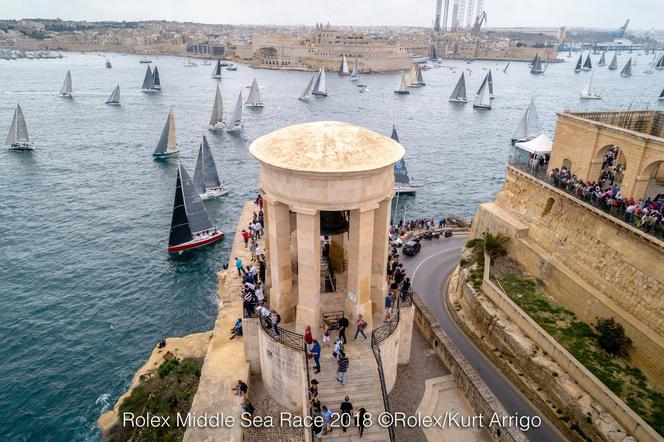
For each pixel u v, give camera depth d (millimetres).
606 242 31547
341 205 20625
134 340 42406
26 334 42656
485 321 34500
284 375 22844
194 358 32625
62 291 49531
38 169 90438
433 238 53844
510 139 125312
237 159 102688
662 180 41594
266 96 196000
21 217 67812
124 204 73688
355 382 21203
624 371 27281
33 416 33906
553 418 27297
